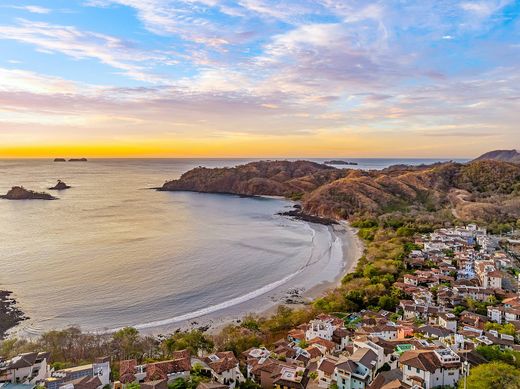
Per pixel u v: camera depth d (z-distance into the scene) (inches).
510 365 2778.1
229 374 2933.1
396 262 6550.2
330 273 6776.6
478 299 5211.6
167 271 6604.3
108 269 6624.0
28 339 4033.0
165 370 2815.0
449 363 2497.5
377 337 3479.3
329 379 2851.9
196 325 4601.4
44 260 7106.3
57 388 2522.1
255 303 5359.3
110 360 3223.4
